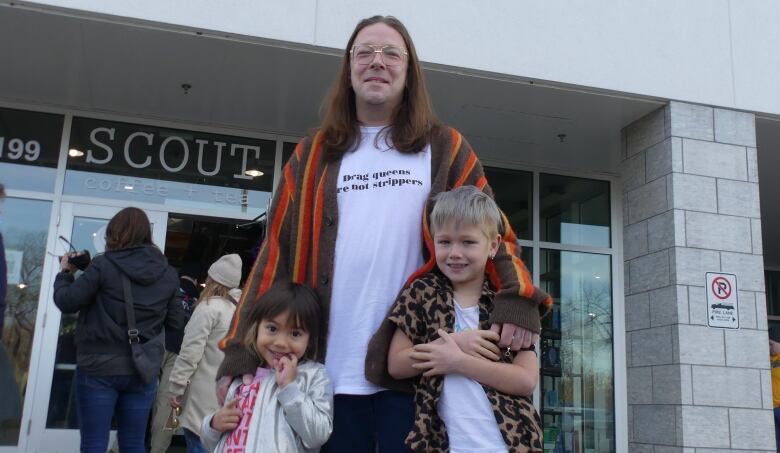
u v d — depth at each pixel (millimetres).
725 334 5523
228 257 4766
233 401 2133
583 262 7594
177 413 4598
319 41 4992
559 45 5477
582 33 5547
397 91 2225
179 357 4461
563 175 7672
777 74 5992
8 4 4566
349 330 2090
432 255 2119
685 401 5340
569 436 7199
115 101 6195
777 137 6551
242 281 6738
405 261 2125
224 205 6625
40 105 6285
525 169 7539
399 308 2021
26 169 6227
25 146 6250
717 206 5703
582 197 7703
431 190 2178
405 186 2154
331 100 2346
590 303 7520
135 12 4699
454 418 1936
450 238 2041
